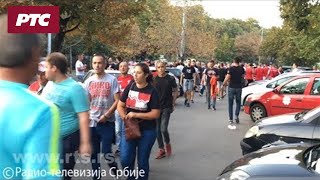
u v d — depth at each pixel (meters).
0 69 1.78
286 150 5.30
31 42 1.80
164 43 52.28
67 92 4.83
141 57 57.28
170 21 52.28
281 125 7.43
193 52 56.19
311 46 19.17
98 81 6.19
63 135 4.85
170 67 25.16
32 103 1.73
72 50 38.78
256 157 5.12
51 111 1.74
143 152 5.85
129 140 5.84
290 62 53.53
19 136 1.68
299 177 4.22
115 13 19.95
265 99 13.39
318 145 5.23
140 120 5.85
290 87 13.04
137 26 52.34
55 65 4.88
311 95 12.49
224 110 18.08
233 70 13.36
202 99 23.47
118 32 22.12
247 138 7.79
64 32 19.50
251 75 26.48
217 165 8.12
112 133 6.32
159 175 7.29
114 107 6.19
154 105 5.83
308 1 20.83
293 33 22.42
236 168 4.79
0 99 1.73
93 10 18.88
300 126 7.25
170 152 8.86
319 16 19.17
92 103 6.17
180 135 11.51
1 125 1.69
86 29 19.77
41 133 1.70
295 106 12.69
